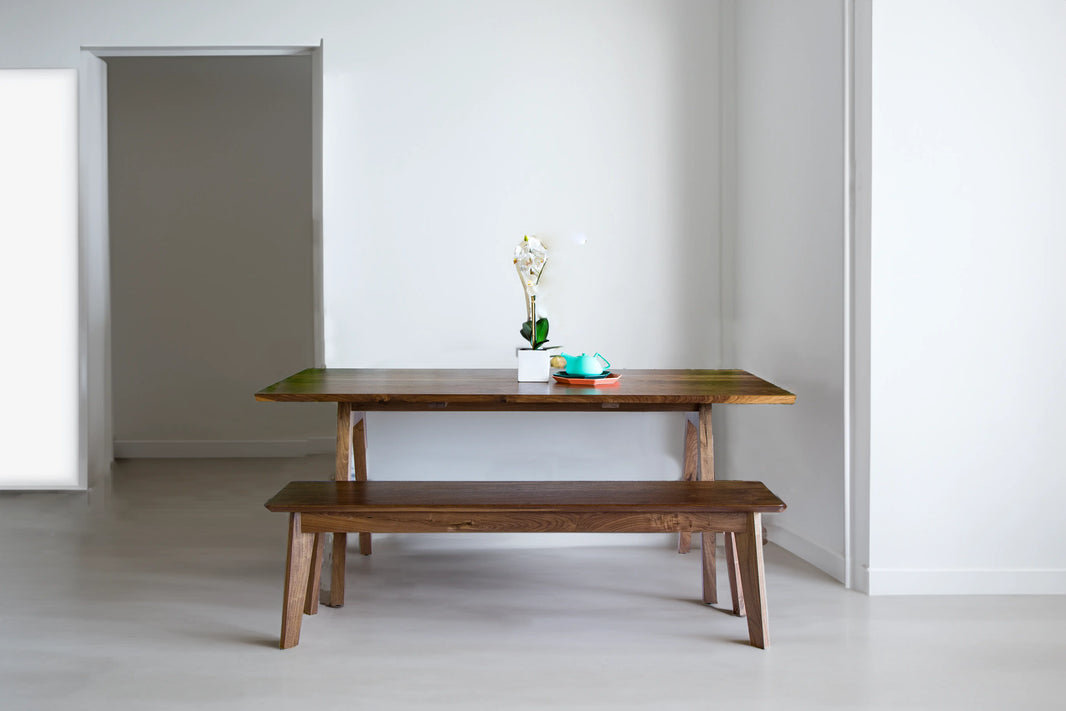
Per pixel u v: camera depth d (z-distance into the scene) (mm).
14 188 4414
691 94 3924
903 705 2213
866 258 3025
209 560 3516
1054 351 3020
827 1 3203
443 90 3887
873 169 2988
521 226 3916
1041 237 3006
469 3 3885
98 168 4629
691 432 3500
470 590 3168
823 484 3328
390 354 3916
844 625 2766
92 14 4090
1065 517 3047
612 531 2496
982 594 3057
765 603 2584
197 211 6023
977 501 3051
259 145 6027
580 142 3914
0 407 4480
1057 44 2982
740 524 2549
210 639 2662
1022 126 2994
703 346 3963
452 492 2658
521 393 2859
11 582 3219
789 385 3549
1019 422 3033
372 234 3896
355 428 3445
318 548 2891
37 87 4363
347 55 3887
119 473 5375
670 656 2531
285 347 6082
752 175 3811
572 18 3896
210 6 3957
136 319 6035
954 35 2975
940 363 3025
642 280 3938
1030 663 2469
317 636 2693
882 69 2977
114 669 2432
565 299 3926
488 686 2324
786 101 3512
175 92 5980
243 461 5836
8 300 4445
